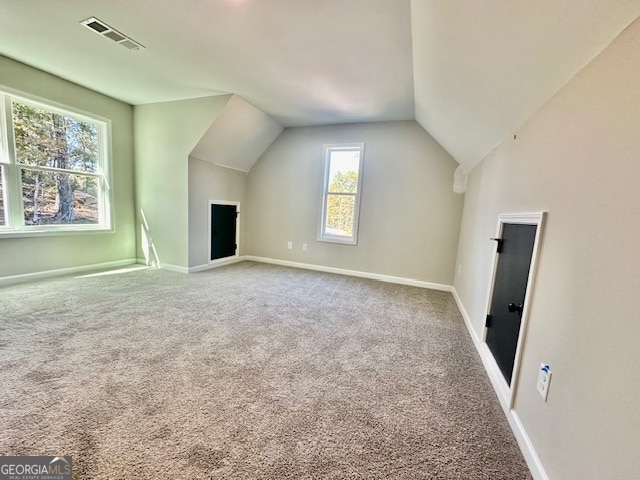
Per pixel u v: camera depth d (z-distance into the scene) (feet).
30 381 4.90
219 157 13.75
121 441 3.78
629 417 2.28
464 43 4.82
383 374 5.79
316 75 8.89
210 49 7.68
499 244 6.46
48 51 8.37
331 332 7.64
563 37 3.27
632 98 2.53
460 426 4.44
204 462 3.54
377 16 5.91
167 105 12.41
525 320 4.43
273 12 5.96
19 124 9.78
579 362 3.03
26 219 10.23
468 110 7.04
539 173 4.52
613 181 2.73
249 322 7.97
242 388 5.08
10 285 9.86
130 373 5.31
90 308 8.27
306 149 14.82
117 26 6.86
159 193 13.15
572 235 3.41
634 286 2.34
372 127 13.37
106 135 12.28
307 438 4.02
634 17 2.52
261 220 16.25
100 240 12.59
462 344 7.34
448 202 12.37
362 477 3.46
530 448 3.78
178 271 13.16
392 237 13.42
